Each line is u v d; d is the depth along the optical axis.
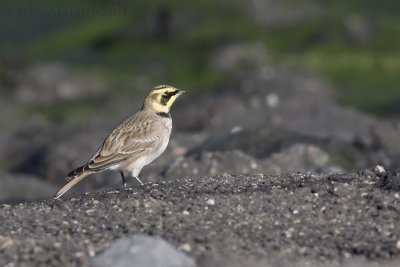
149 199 10.38
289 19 40.19
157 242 8.78
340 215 9.94
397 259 8.96
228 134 19.30
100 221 9.77
